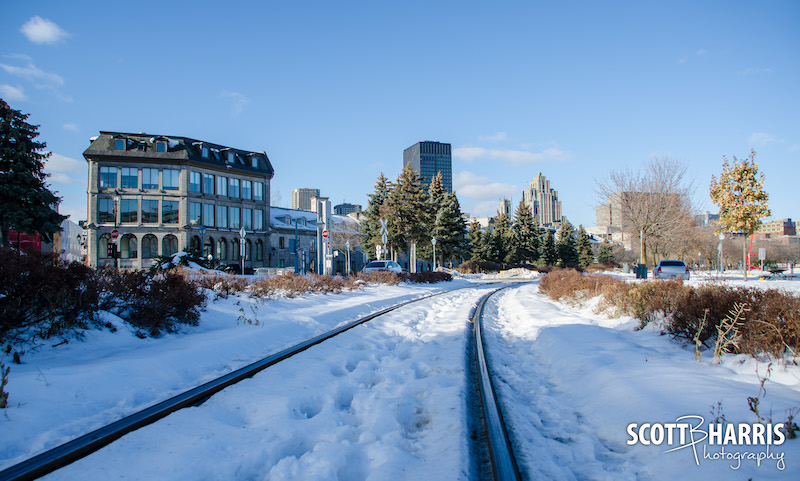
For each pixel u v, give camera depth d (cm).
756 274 4203
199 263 2567
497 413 461
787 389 484
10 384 504
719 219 2883
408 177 4606
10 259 743
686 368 589
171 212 4716
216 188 5112
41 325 746
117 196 4034
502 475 328
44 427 445
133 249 4594
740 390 484
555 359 745
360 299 1797
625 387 519
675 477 339
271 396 523
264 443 391
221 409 486
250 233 5419
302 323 1136
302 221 6250
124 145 4616
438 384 582
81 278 842
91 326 810
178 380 636
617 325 1069
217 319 1113
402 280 3036
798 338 577
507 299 2111
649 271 5000
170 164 4712
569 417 494
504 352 856
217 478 333
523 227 7356
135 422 436
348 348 834
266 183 5662
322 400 532
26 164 3200
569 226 8400
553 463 375
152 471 338
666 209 3838
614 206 4238
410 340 951
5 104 3155
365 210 5331
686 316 774
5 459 382
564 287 1889
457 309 1569
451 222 5419
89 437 405
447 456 370
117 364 607
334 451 368
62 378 535
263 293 1531
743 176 2758
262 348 880
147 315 899
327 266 2356
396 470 348
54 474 337
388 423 446
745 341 632
